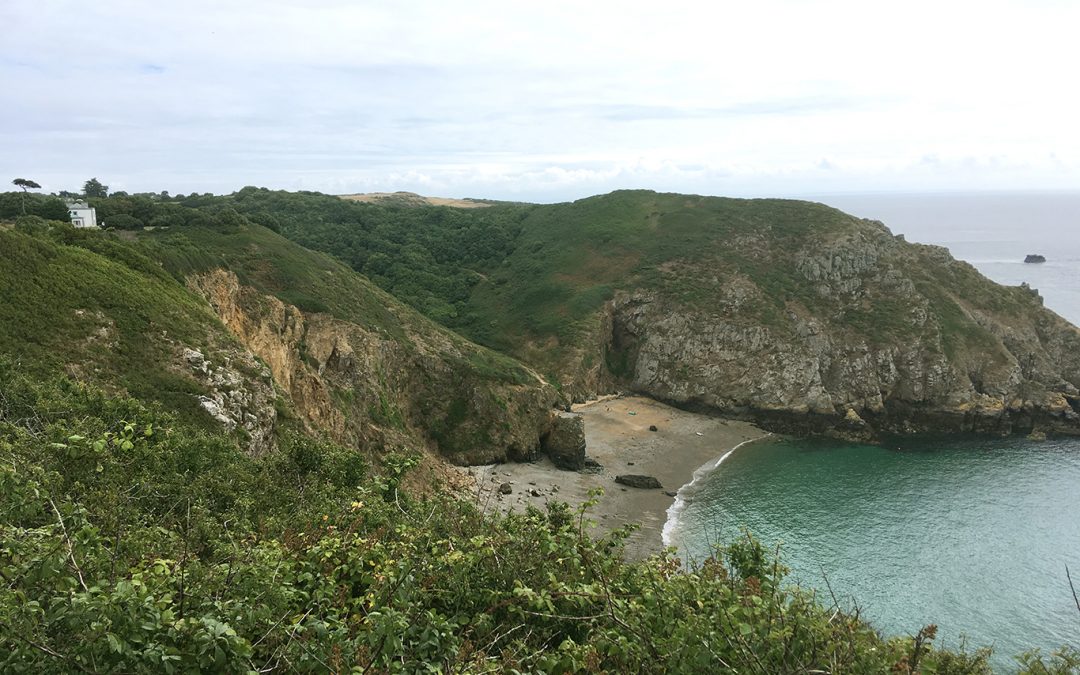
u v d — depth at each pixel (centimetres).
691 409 7869
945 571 3925
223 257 5566
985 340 7681
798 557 4131
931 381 7312
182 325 3294
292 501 1681
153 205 6600
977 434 6994
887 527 4578
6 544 629
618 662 714
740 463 6075
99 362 2725
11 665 496
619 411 7588
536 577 888
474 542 898
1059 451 6316
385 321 6269
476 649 757
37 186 8119
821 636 686
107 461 1312
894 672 664
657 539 4484
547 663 677
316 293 5772
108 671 512
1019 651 3164
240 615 611
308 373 4600
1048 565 4016
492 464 5775
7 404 1652
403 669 625
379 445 4919
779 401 7425
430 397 5984
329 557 912
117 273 3391
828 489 5366
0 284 2719
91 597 551
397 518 1172
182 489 1418
